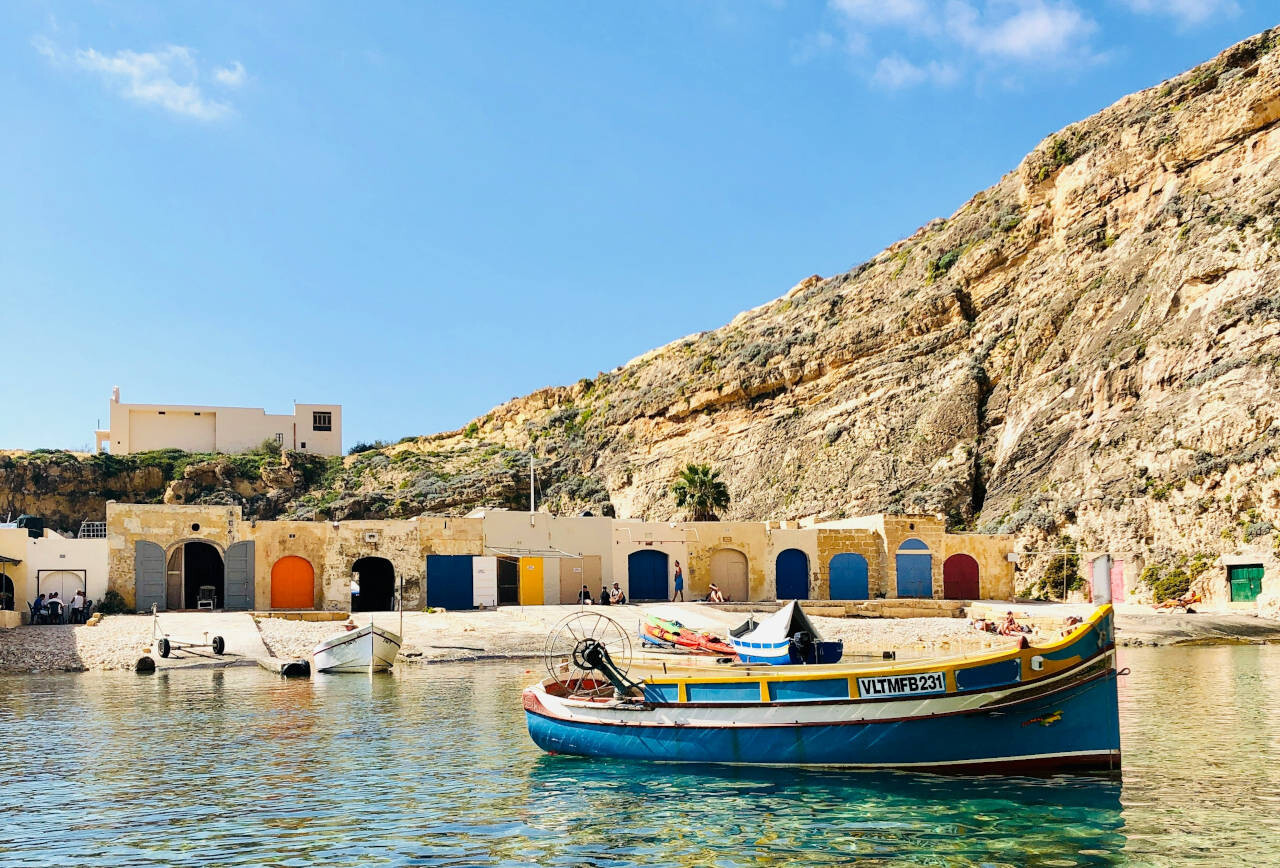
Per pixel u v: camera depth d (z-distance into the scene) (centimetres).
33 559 5106
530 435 14600
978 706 1961
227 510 5366
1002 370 10144
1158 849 1572
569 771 2120
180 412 12988
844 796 1875
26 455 12112
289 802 1883
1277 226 7975
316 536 5494
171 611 5297
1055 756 1980
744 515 10869
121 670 3916
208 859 1559
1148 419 7881
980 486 9406
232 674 3800
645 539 6091
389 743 2427
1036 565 7769
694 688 2130
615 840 1645
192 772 2128
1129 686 3384
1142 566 7056
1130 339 8681
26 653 4081
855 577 6166
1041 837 1631
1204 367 7781
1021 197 11131
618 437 13400
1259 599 6069
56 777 2080
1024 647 1980
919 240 12681
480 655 4325
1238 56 9469
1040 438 9031
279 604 5419
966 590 6575
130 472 12262
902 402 10525
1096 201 10112
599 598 5956
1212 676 3672
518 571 5828
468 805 1859
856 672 2012
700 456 12156
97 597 5172
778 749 2056
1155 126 9750
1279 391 7000
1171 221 9138
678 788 1959
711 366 12950
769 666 2219
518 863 1542
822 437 10912
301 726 2653
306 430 13512
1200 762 2142
